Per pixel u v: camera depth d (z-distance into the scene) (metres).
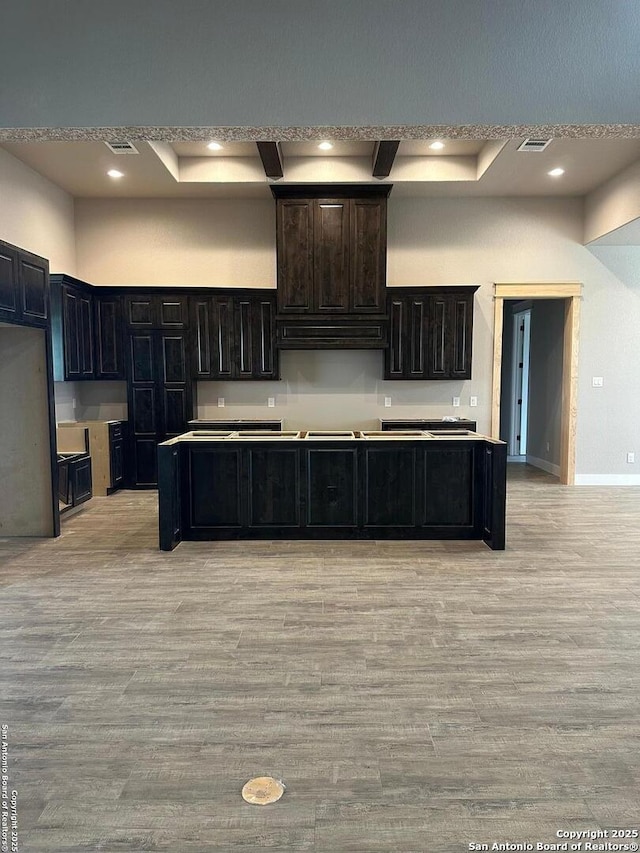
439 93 2.94
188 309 6.37
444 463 4.42
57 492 4.61
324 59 2.93
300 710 2.19
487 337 6.62
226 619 3.01
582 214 6.47
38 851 1.55
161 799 1.73
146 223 6.56
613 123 2.94
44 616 3.05
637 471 6.67
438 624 2.95
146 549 4.26
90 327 6.29
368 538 4.47
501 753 1.94
